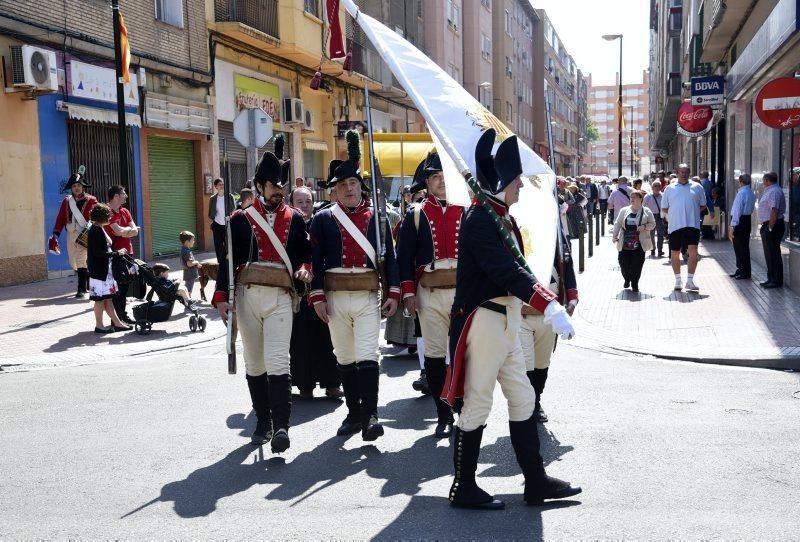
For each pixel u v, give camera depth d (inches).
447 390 180.4
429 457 224.1
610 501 183.5
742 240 591.2
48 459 225.5
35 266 652.7
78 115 689.6
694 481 195.6
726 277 612.1
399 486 199.6
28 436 249.1
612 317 459.2
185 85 856.3
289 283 228.4
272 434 232.1
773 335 386.9
